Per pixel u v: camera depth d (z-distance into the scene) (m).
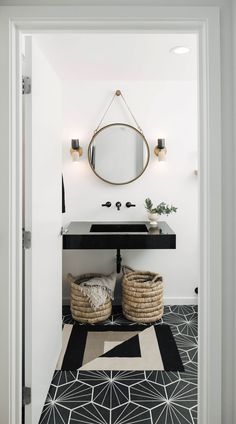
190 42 2.30
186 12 1.36
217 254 1.40
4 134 1.35
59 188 2.23
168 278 3.42
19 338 1.44
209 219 1.40
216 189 1.39
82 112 3.30
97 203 3.36
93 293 2.89
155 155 3.34
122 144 3.32
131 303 2.97
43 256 1.75
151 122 3.32
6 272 1.38
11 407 1.40
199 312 1.48
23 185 1.55
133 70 2.92
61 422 1.70
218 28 1.37
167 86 3.30
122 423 1.70
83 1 1.36
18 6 1.35
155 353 2.39
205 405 1.43
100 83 3.29
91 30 1.41
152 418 1.74
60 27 1.39
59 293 2.29
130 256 3.41
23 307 1.58
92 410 1.80
